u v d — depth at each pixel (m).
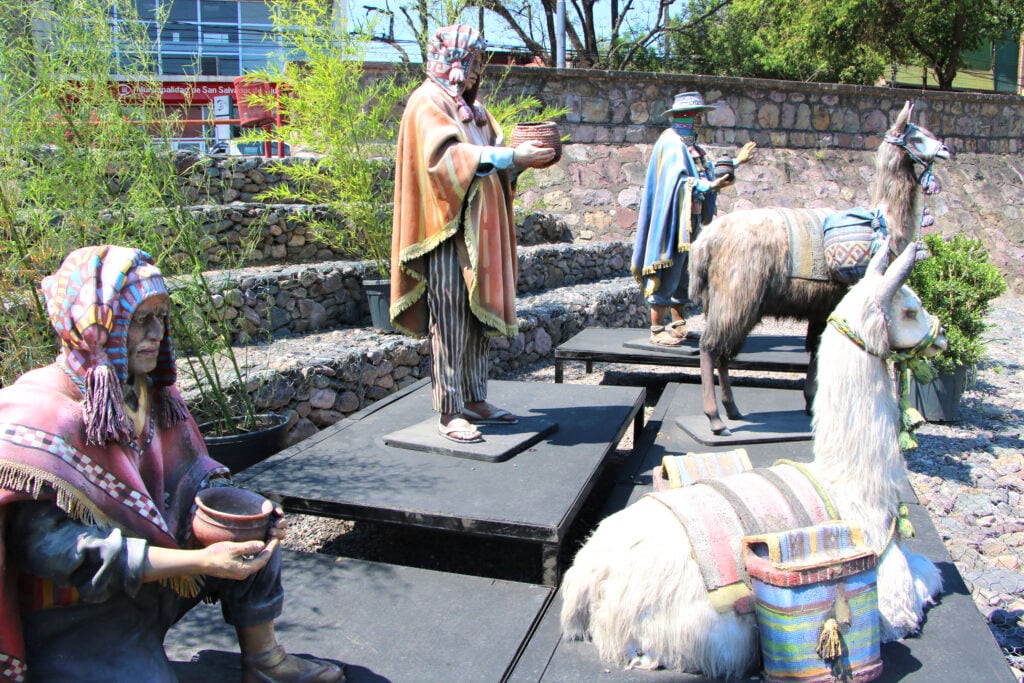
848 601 2.35
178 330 4.63
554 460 3.90
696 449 4.56
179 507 2.20
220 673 2.46
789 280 4.32
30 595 1.92
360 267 7.51
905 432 2.80
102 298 1.85
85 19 4.23
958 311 6.16
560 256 10.36
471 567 4.03
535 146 3.49
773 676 2.38
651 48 23.83
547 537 3.11
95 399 1.82
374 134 7.48
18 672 1.86
